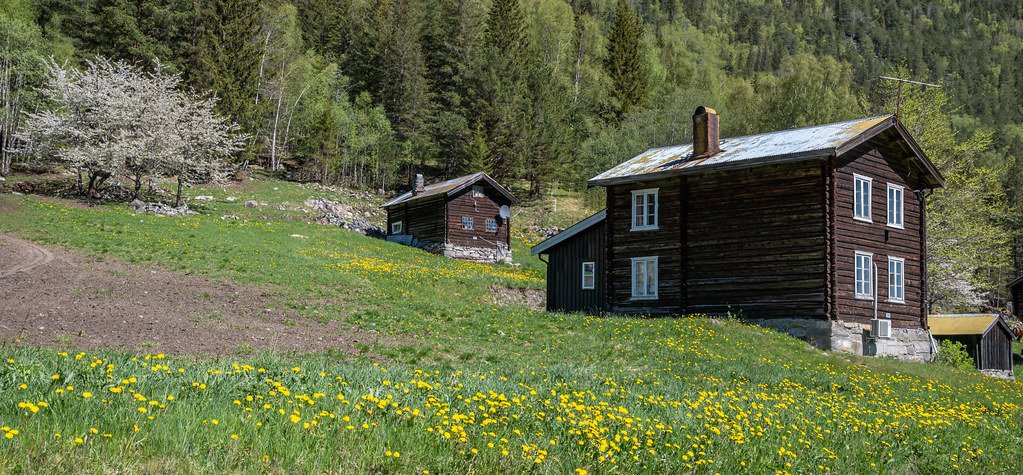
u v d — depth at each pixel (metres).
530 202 80.75
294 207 59.69
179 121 53.66
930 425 14.66
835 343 26.30
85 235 34.09
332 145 75.44
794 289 27.33
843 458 11.11
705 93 79.62
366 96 92.00
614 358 20.22
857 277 27.95
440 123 84.56
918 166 31.50
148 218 42.38
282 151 83.31
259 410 8.25
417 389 10.57
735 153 29.70
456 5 102.56
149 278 26.05
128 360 10.66
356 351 18.33
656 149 35.19
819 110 68.62
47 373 8.79
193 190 59.25
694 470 8.88
